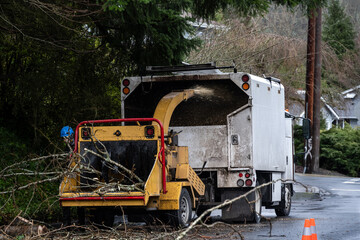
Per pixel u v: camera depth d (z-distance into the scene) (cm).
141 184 1510
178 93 1823
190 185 1706
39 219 1889
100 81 2388
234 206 1877
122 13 1870
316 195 3472
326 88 6500
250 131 1861
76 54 2227
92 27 2209
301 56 5138
